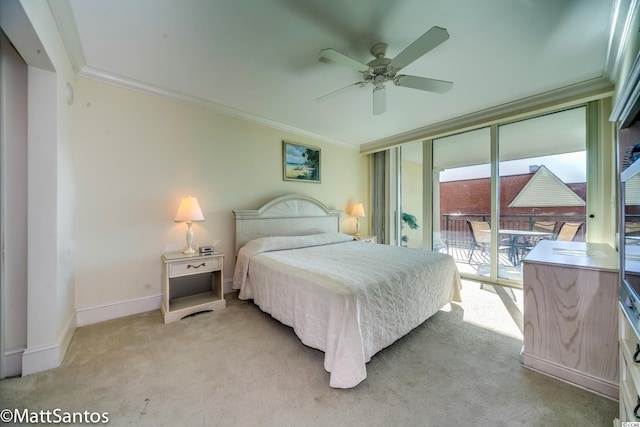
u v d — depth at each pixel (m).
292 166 3.91
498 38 1.86
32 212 1.62
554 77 2.43
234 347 1.95
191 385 1.52
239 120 3.33
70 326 2.05
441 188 4.05
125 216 2.50
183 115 2.86
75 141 2.22
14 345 1.61
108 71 2.31
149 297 2.63
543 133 3.11
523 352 1.75
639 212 1.06
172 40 1.89
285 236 3.46
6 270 1.60
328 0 1.53
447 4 1.56
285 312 2.10
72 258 2.13
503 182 3.45
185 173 2.88
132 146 2.54
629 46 1.69
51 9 1.55
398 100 2.95
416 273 2.18
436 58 2.11
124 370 1.65
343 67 2.26
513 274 3.42
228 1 1.53
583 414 1.32
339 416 1.31
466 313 2.61
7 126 1.61
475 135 3.68
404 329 1.99
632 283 1.14
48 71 1.68
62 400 1.39
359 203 4.77
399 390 1.50
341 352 1.53
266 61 2.17
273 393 1.47
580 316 1.53
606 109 2.64
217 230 3.14
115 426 1.24
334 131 4.09
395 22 1.71
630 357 1.05
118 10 1.59
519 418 1.30
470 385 1.55
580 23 1.70
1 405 1.35
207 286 3.02
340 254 2.75
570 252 2.01
